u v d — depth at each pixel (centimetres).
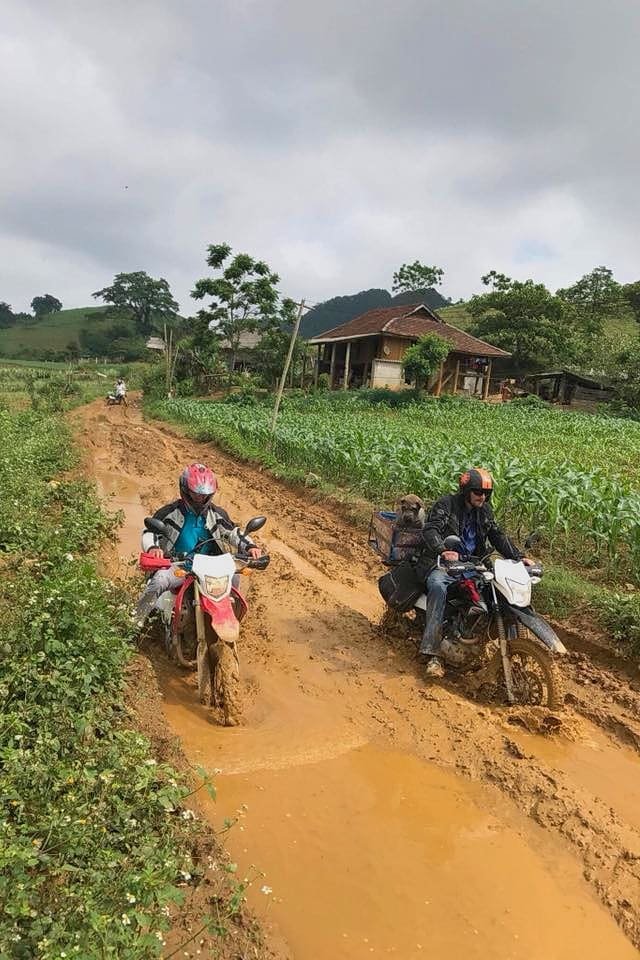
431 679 604
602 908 356
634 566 866
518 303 5625
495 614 571
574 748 515
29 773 335
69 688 419
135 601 625
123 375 7231
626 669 647
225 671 541
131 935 261
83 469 1559
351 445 1482
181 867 323
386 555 684
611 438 2638
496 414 3597
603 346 5875
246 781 446
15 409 3184
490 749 498
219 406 3316
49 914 269
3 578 639
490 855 393
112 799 338
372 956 318
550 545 983
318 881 363
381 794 445
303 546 1039
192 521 611
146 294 13225
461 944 328
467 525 622
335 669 623
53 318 15312
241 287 4512
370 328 4541
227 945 309
